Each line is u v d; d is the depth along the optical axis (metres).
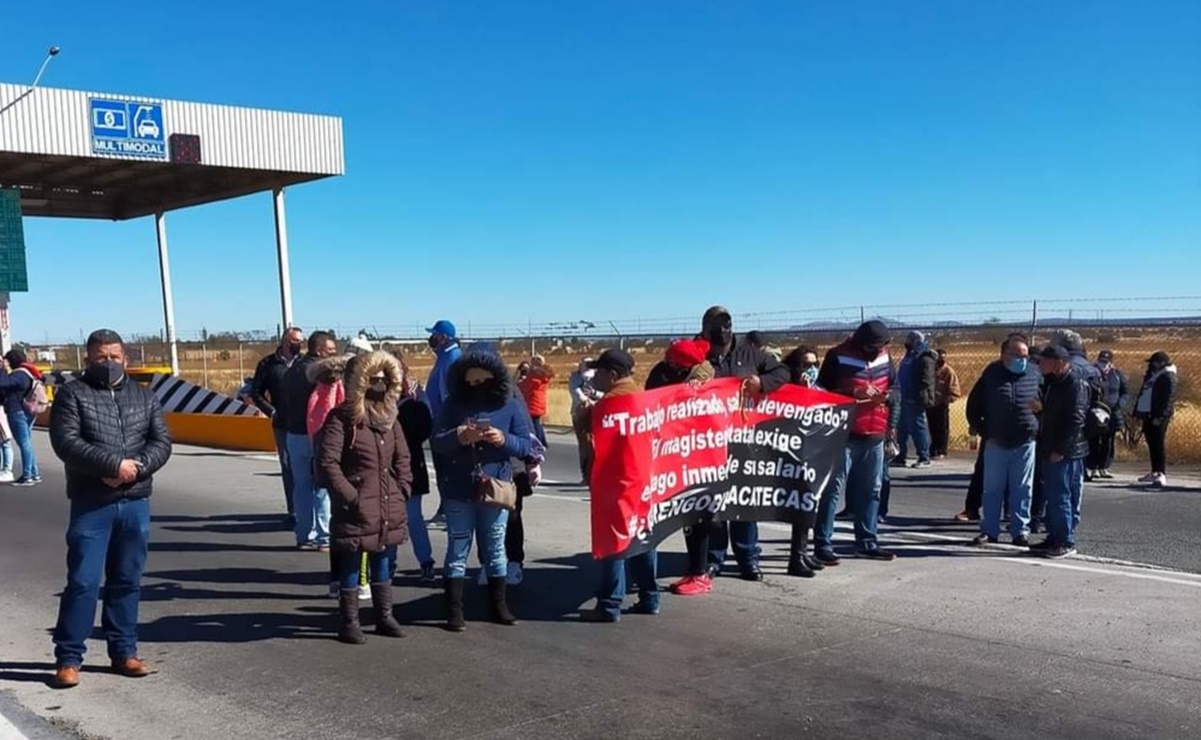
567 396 28.81
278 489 13.05
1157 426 12.61
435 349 8.99
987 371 8.97
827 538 8.03
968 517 10.12
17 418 14.00
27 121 21.44
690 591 7.25
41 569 8.50
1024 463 8.70
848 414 7.69
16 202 26.89
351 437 6.10
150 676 5.71
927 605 6.90
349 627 6.27
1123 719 4.89
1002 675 5.51
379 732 4.86
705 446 7.02
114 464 5.40
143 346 35.78
